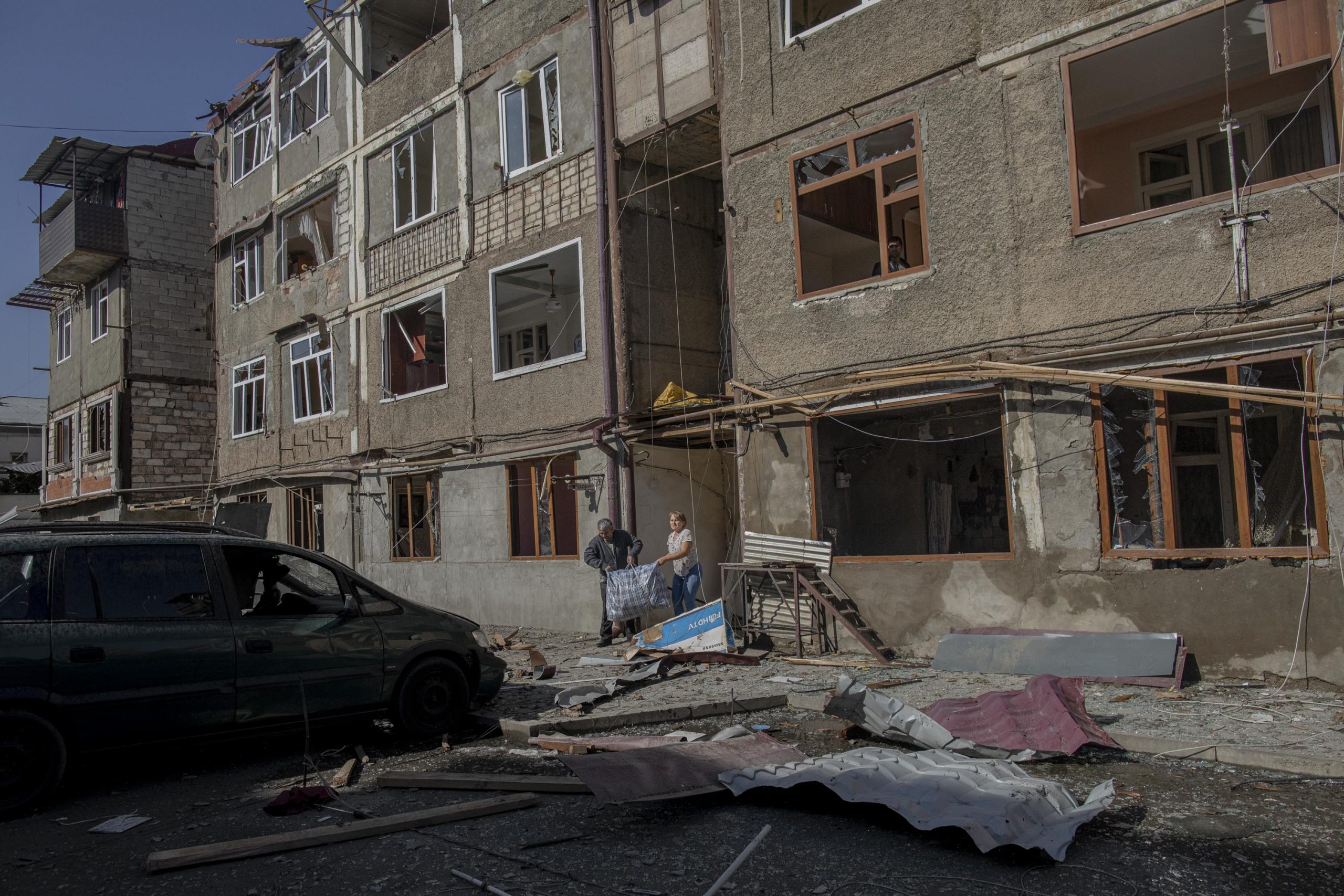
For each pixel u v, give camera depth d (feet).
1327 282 23.40
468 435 50.11
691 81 39.83
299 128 65.21
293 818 16.96
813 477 33.91
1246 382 25.14
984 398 29.96
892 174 32.86
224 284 73.97
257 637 20.83
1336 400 22.88
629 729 23.27
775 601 34.86
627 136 42.52
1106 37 27.43
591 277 43.70
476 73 50.65
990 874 13.03
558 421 44.93
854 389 31.94
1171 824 14.84
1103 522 27.04
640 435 40.29
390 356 56.39
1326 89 26.48
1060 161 28.19
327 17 62.13
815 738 21.39
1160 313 26.07
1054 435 27.96
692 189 46.37
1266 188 24.52
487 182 49.85
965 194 30.22
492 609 48.21
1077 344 27.63
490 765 20.34
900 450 37.47
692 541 37.19
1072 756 18.99
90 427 85.40
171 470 79.87
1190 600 25.30
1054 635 26.68
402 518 55.67
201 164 83.46
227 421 72.69
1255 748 17.97
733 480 45.29
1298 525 24.95
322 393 61.93
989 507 36.50
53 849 15.76
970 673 27.53
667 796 15.99
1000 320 29.30
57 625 18.51
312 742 23.44
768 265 35.68
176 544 20.77
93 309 85.97
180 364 81.25
